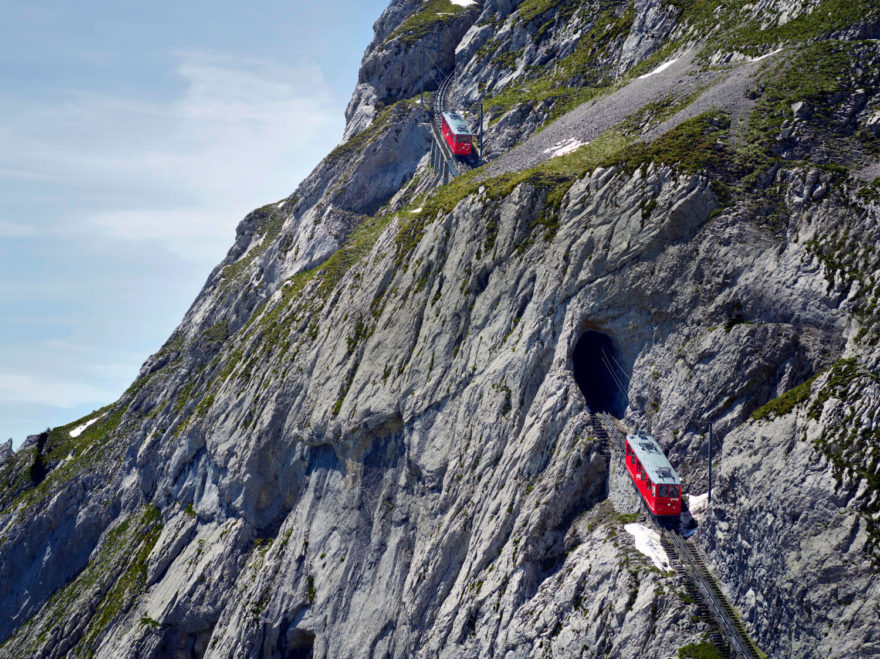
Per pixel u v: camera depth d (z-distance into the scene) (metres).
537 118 96.38
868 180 56.00
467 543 63.62
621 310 62.50
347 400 79.62
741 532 48.75
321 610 73.94
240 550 87.38
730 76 73.75
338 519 77.50
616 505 56.69
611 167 66.75
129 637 89.44
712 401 55.72
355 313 85.94
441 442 69.44
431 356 73.12
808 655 43.38
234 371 102.12
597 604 51.34
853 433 45.38
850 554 43.00
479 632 57.69
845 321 51.75
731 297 57.19
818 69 66.69
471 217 75.19
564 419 60.62
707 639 46.41
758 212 58.69
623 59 95.62
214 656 79.88
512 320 68.25
